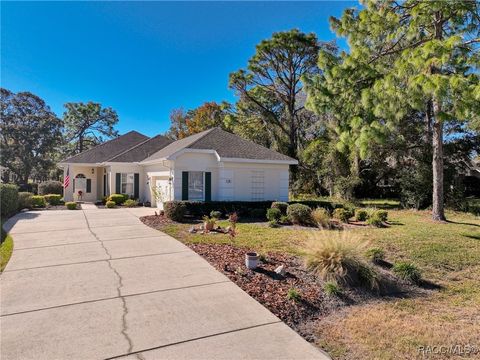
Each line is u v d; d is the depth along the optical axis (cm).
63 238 912
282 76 2623
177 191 1480
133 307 445
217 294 495
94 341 353
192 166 1512
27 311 429
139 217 1371
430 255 765
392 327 425
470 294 561
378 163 2138
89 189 2339
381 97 756
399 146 1861
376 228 1127
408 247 828
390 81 735
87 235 957
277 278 573
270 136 2691
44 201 1847
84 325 391
